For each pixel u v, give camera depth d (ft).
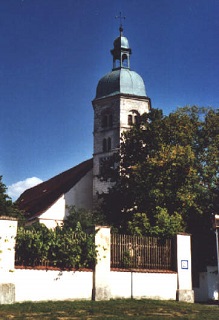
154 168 100.83
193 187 101.04
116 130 166.30
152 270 65.31
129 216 105.29
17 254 55.01
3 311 46.24
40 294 55.26
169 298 65.57
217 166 108.68
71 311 48.01
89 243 60.08
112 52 180.75
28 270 54.95
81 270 59.26
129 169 111.65
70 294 57.67
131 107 169.78
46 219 151.53
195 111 118.62
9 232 53.72
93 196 160.04
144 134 113.60
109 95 170.71
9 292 52.21
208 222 99.25
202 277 84.02
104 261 61.00
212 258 89.15
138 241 66.13
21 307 49.06
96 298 59.00
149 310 51.01
